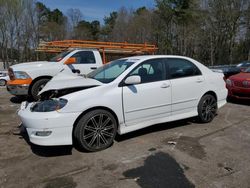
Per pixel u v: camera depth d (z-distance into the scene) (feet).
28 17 147.13
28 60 148.77
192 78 18.52
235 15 118.83
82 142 13.89
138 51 35.37
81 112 13.73
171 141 15.78
